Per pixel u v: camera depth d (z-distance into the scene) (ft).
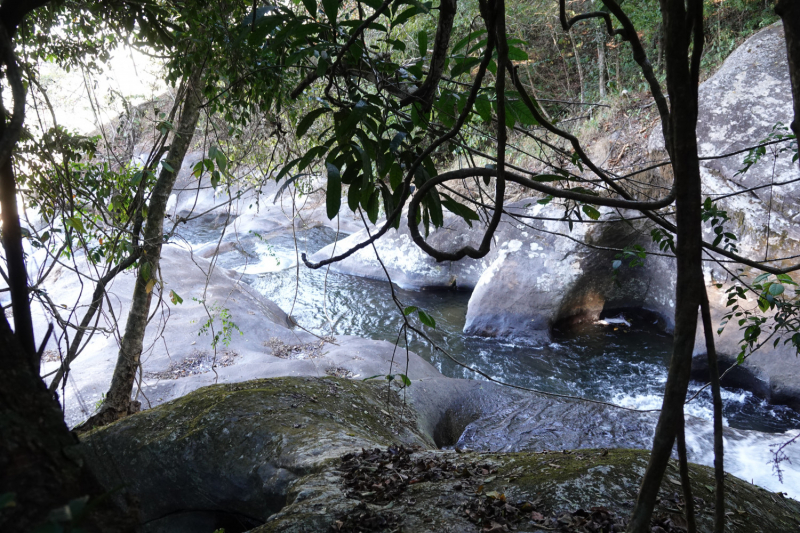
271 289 42.01
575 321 35.68
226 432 14.20
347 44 5.48
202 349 28.68
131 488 14.08
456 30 37.55
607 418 19.56
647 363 30.25
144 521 14.49
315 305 39.42
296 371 25.90
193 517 14.39
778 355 25.49
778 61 30.76
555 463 11.17
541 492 9.91
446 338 34.17
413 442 16.29
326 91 6.05
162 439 14.38
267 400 16.02
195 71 15.65
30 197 14.20
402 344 33.17
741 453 18.48
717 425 3.62
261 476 12.73
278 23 5.76
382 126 5.93
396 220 5.84
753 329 8.81
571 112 46.91
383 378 20.47
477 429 19.58
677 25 2.77
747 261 4.83
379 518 9.30
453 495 10.10
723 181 27.84
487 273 35.55
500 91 3.71
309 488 10.72
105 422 19.31
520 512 9.38
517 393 22.09
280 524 9.34
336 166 5.65
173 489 14.02
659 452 2.75
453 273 41.98
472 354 32.14
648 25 40.11
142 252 17.15
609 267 34.47
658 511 9.18
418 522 9.22
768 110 28.60
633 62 44.68
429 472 11.11
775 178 25.85
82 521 2.10
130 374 19.79
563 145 39.27
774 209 25.71
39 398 2.30
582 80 47.73
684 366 2.74
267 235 52.47
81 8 14.01
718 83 31.50
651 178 32.45
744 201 26.71
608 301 36.11
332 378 19.01
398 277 43.55
